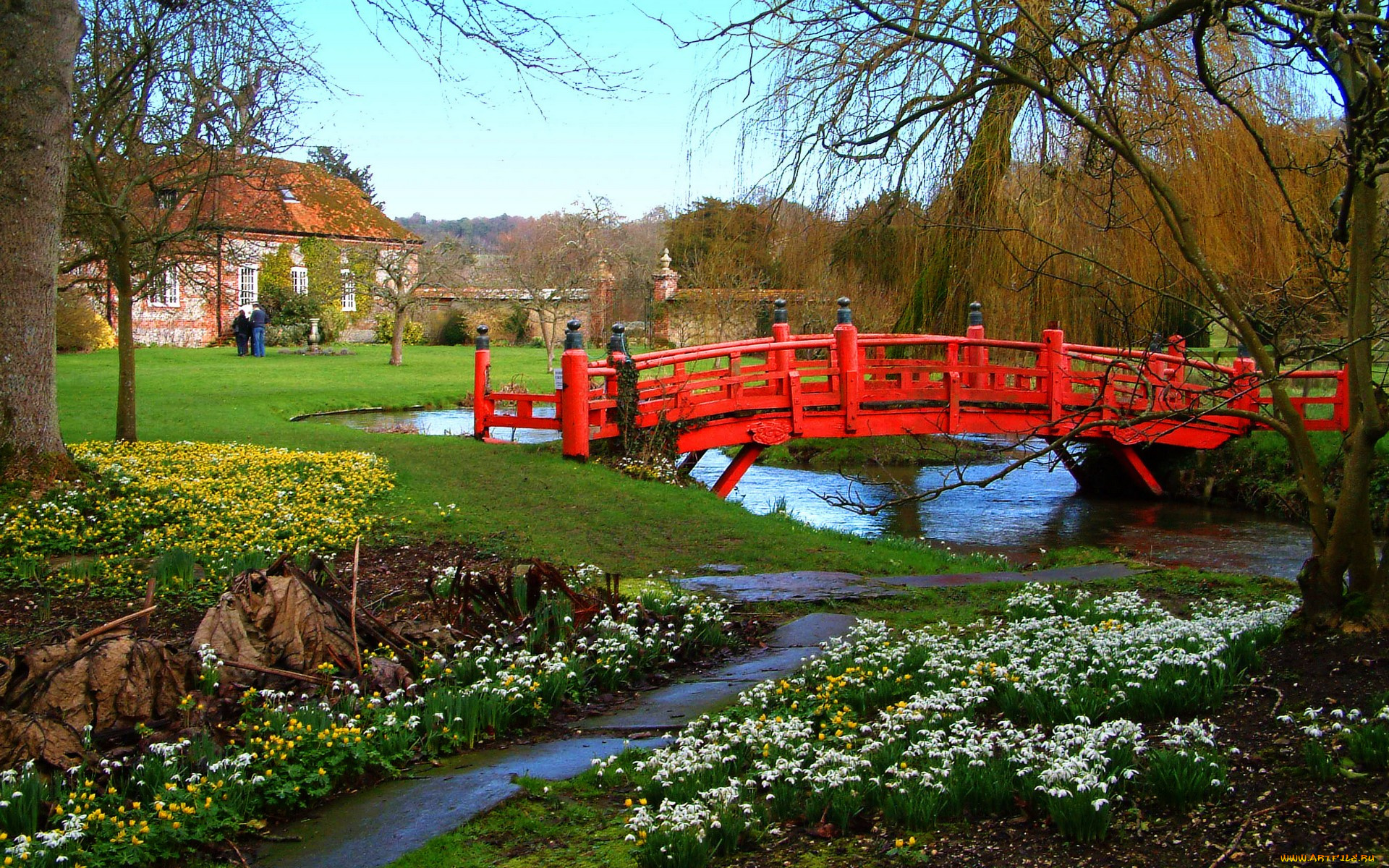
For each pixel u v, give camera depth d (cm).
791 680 661
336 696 614
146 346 4275
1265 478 1861
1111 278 1605
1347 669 538
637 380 1688
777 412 1738
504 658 677
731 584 1006
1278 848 373
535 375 3559
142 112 1538
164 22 1529
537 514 1316
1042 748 482
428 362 4047
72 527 1090
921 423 1769
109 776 484
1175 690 535
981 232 1852
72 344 3875
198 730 528
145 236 1642
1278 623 684
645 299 4597
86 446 1603
